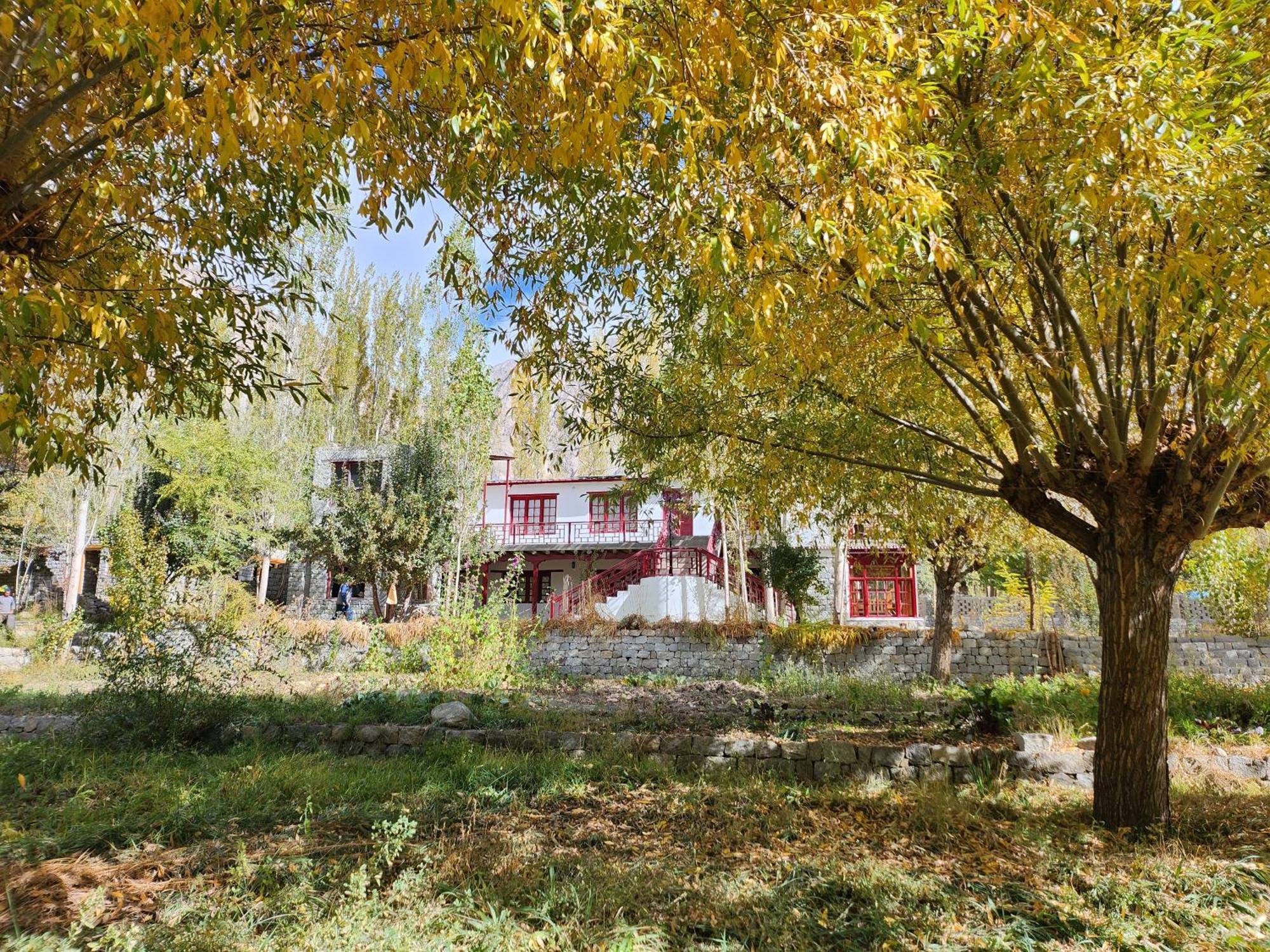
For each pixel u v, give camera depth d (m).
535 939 3.15
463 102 2.80
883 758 6.79
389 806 5.33
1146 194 3.07
